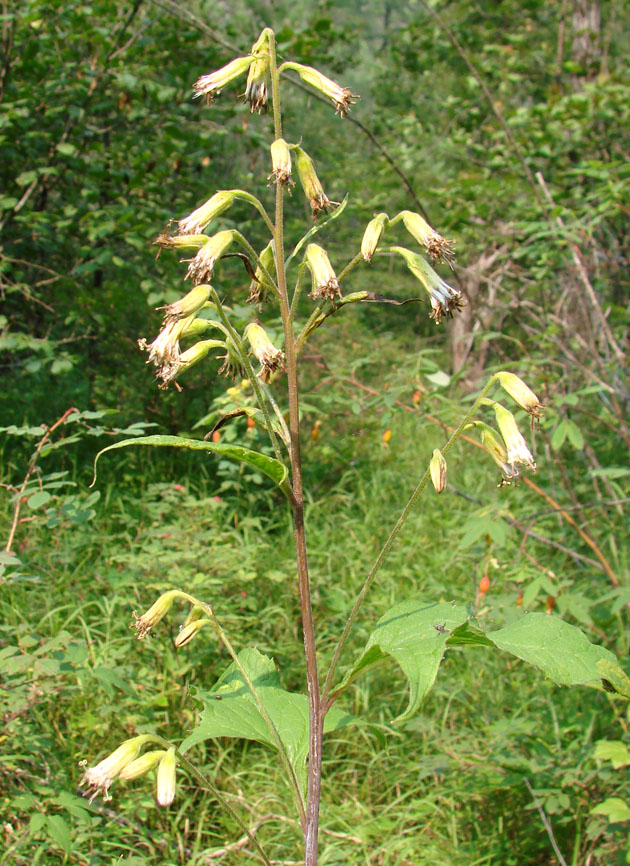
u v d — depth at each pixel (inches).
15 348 206.2
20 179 217.8
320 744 77.9
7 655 113.3
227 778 132.0
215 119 287.1
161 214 229.3
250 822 126.0
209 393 258.7
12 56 240.4
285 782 133.1
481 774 128.1
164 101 235.3
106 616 154.3
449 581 184.2
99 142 235.8
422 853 122.6
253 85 77.4
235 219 306.2
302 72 77.2
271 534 216.2
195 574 160.9
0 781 116.0
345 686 76.3
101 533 190.2
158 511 190.2
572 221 218.2
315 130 441.7
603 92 255.3
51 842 108.5
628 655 133.6
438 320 75.4
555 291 249.6
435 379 166.7
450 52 333.1
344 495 232.1
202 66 253.8
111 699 128.7
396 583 187.3
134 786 128.1
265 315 244.7
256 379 76.9
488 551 154.2
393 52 361.1
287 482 75.0
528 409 73.2
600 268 237.5
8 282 231.0
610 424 201.0
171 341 74.0
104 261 215.3
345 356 301.9
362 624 167.5
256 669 90.6
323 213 77.5
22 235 254.1
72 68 240.8
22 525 180.7
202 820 122.8
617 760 107.3
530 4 311.3
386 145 328.5
